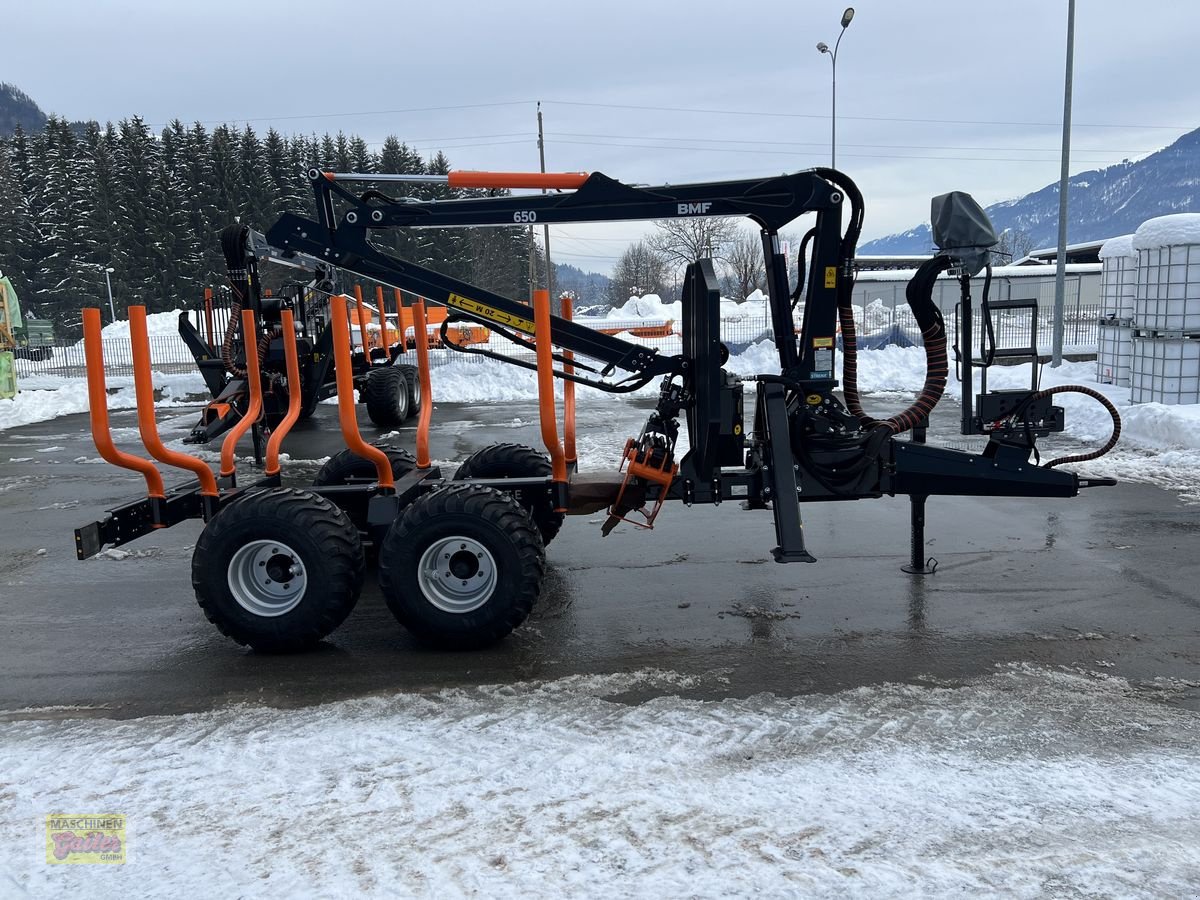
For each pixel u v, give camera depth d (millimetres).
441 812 3238
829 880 2791
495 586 4699
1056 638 4848
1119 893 2725
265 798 3375
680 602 5609
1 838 3170
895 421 5484
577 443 11789
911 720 3900
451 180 5395
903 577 5996
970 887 2752
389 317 20875
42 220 63938
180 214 63031
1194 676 4332
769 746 3682
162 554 7047
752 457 5594
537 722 3957
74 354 36219
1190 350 11500
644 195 5355
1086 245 49938
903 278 36062
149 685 4520
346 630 5250
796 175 5258
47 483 10227
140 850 3061
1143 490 8234
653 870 2859
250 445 12891
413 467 6426
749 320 34188
